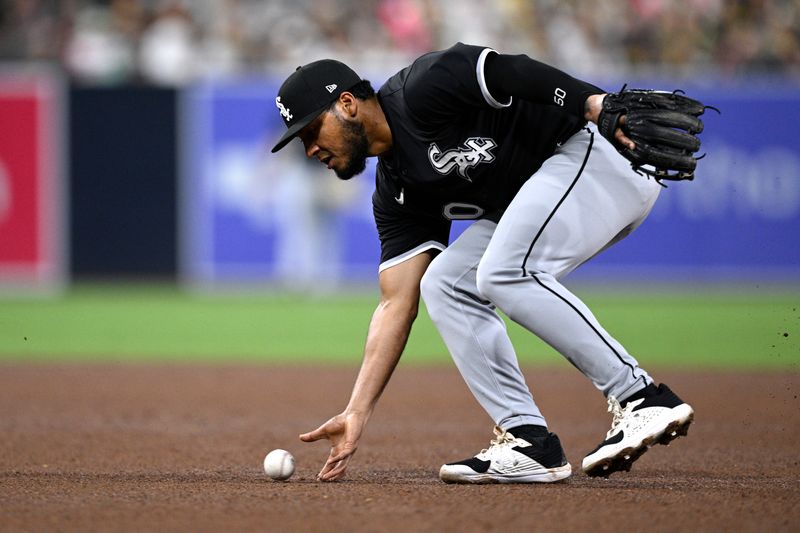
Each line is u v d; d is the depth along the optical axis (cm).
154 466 1806
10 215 5372
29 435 2173
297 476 1695
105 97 5341
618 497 1454
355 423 1616
